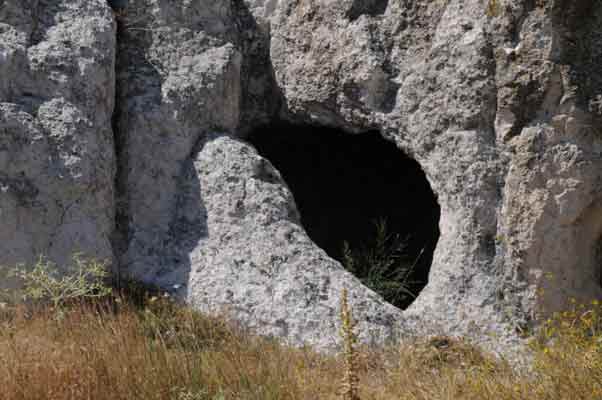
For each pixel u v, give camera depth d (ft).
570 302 37.22
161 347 29.53
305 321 37.60
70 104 39.47
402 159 53.36
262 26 45.91
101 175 39.60
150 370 27.66
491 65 38.50
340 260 52.37
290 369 29.91
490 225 38.55
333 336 37.11
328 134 51.37
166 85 42.63
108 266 39.09
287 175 52.49
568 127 37.01
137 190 41.65
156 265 40.55
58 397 25.71
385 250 51.19
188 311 36.78
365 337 36.83
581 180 36.81
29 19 40.22
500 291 38.11
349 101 42.96
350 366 26.78
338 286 38.70
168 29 43.60
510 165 37.93
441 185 39.96
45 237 38.09
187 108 42.52
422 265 51.11
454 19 39.91
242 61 45.75
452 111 39.40
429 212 52.39
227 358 30.14
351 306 37.86
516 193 37.58
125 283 39.29
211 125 43.29
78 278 34.58
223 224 40.50
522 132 37.65
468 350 35.35
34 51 39.60
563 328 32.68
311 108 44.50
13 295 35.91
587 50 37.01
